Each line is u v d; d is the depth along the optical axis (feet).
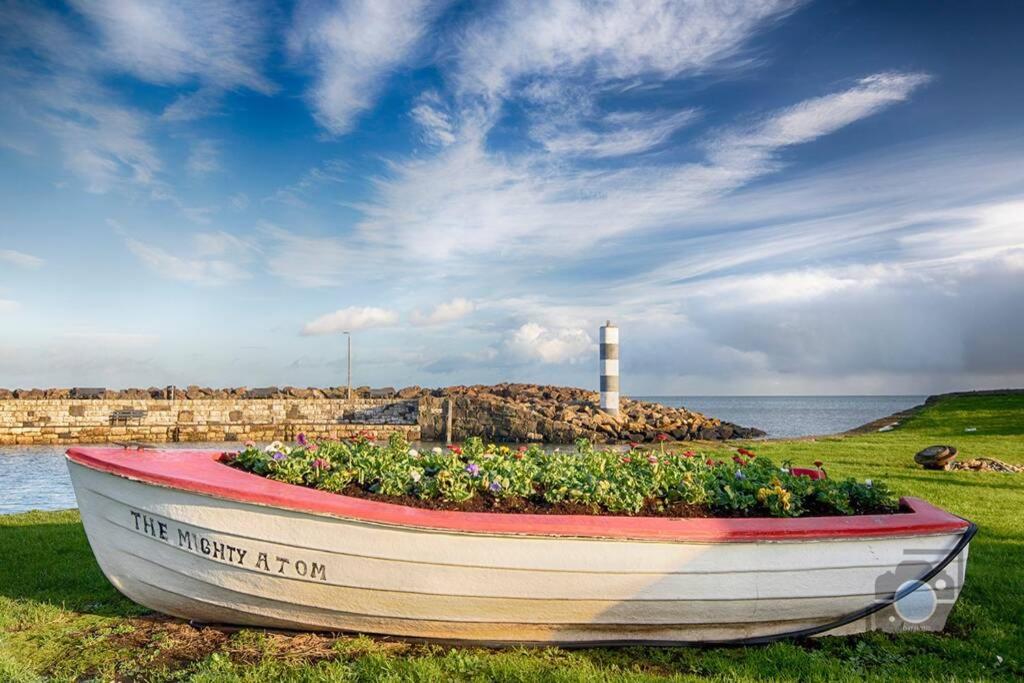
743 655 14.21
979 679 12.99
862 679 13.02
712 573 14.02
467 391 159.02
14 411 116.57
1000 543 23.21
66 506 49.14
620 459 19.26
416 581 13.62
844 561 14.49
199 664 13.41
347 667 12.98
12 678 12.75
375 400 137.28
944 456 43.75
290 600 14.16
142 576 14.87
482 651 14.16
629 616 14.12
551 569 13.62
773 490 15.88
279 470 15.58
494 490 15.34
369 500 14.05
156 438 121.29
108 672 13.28
